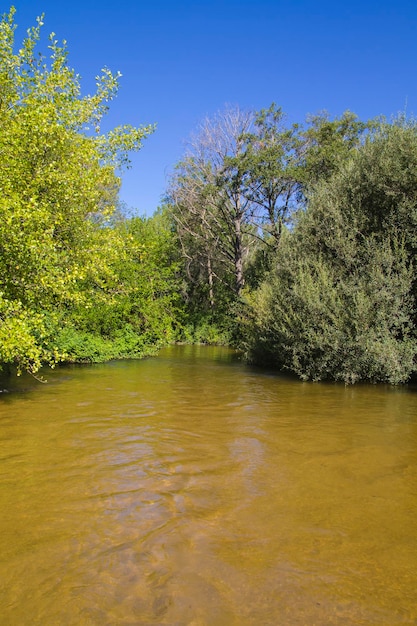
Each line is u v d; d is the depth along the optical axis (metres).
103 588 2.86
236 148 27.00
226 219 28.25
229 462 5.28
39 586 2.87
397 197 11.45
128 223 24.00
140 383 10.98
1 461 5.22
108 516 3.86
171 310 22.92
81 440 6.05
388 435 6.49
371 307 10.69
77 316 14.70
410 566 3.17
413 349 10.36
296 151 25.86
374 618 2.62
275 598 2.78
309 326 11.48
